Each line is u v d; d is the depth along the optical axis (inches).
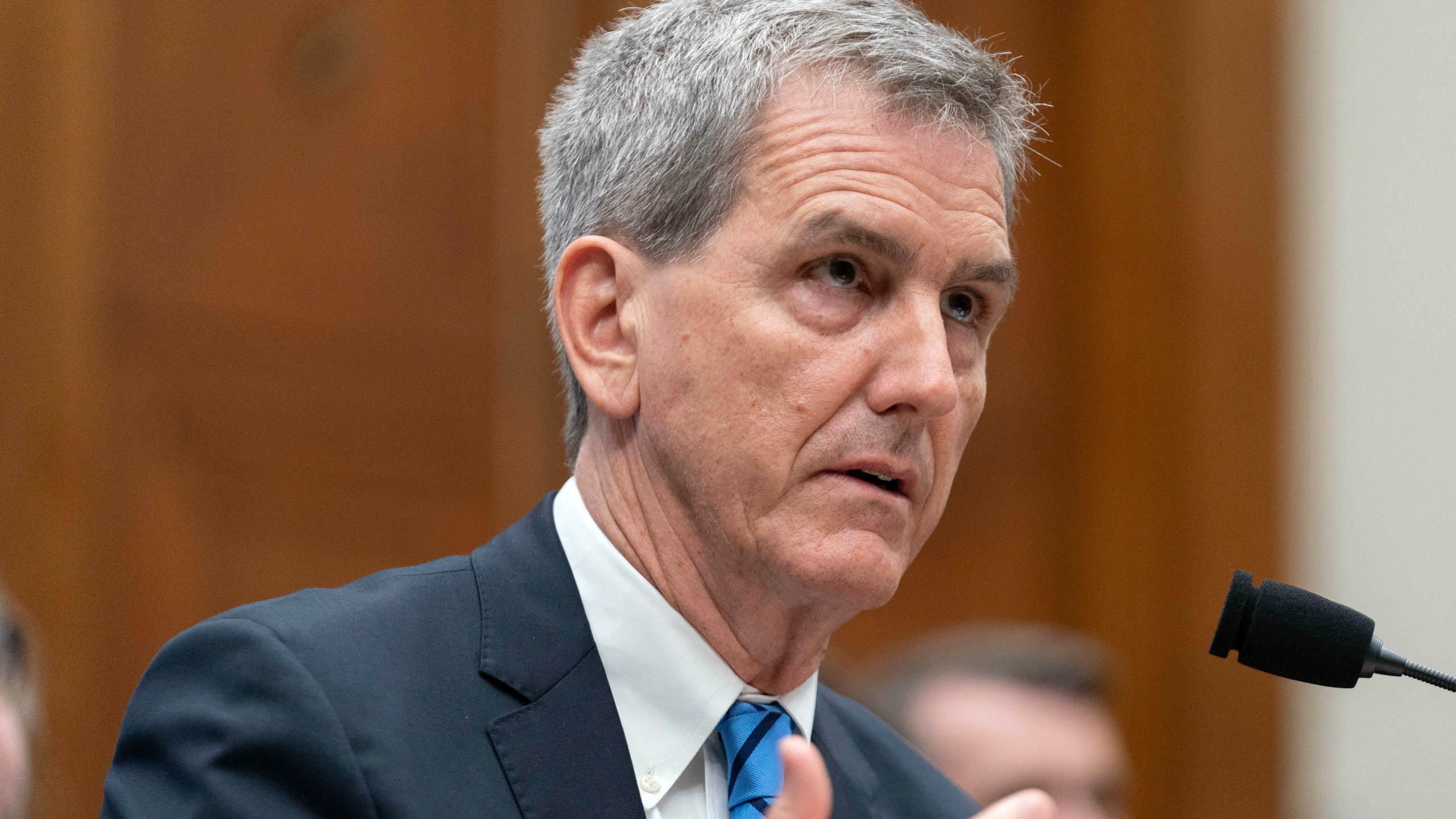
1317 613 175.9
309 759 152.2
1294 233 479.5
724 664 181.9
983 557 458.6
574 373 187.6
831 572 171.9
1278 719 468.1
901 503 176.1
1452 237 474.6
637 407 182.5
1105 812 311.6
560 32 390.0
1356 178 482.0
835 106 176.6
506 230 383.6
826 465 173.6
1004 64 193.2
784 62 178.4
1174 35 474.6
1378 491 474.6
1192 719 465.1
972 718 309.9
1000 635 330.6
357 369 363.6
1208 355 471.5
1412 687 468.8
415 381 370.3
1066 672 318.0
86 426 332.2
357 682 160.4
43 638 323.6
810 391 172.6
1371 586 471.5
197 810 151.2
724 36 182.2
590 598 181.2
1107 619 466.6
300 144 359.3
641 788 172.7
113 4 339.3
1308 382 477.4
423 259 373.4
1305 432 476.1
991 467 462.0
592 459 189.2
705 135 178.2
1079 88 474.0
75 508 329.7
